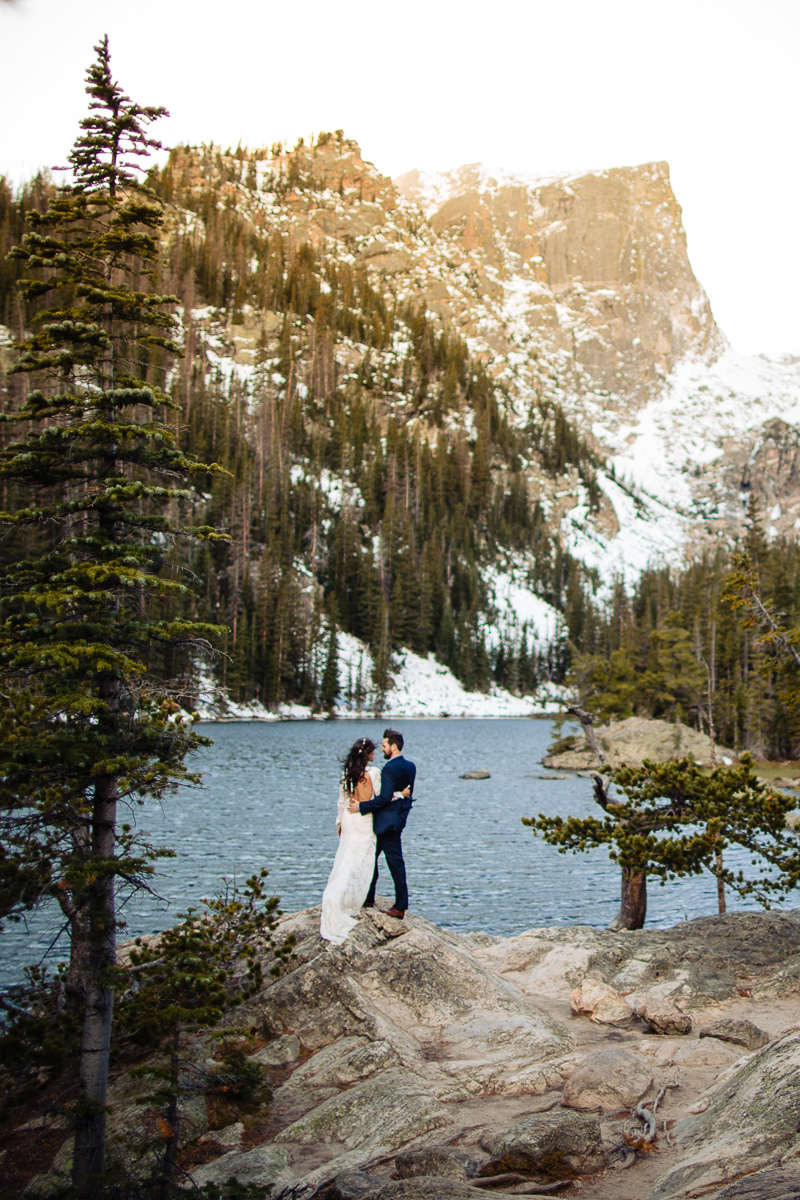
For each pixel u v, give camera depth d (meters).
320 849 27.75
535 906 22.09
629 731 60.50
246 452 131.12
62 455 7.03
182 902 20.39
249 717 94.19
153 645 7.09
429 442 173.00
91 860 6.29
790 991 8.76
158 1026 6.16
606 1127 5.82
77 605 6.59
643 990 9.03
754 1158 4.32
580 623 146.00
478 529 164.25
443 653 129.50
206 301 180.25
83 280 7.18
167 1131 6.23
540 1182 5.11
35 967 8.16
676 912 21.69
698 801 14.41
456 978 8.49
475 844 30.78
